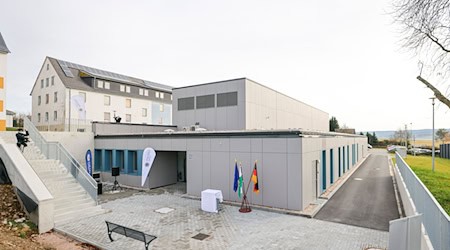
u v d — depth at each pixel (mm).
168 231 9492
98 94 34875
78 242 8719
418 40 10812
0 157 12984
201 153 14719
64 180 13023
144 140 17203
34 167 13305
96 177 18156
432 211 5988
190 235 9102
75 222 10469
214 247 8117
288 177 11938
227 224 10211
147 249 7543
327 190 16281
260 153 12719
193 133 14930
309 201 12680
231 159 13625
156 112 43125
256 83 21891
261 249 7949
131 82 40156
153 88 42844
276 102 25078
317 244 8266
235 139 13508
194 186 14984
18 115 51250
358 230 9461
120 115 37469
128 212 11883
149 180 17031
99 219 10875
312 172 13320
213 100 22016
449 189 14508
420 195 7898
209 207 11914
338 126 66812
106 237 8945
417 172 21672
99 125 20156
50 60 34750
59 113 32281
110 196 15109
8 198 11133
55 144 14859
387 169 26859
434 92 10961
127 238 8828
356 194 15289
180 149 15586
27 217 10266
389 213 11531
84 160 19234
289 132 11898
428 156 44719
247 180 13055
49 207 9789
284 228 9711
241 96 20531
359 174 23406
